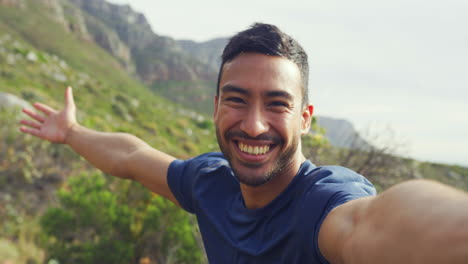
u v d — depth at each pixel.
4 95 17.08
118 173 1.85
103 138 1.98
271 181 1.08
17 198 8.76
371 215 0.61
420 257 0.47
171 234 5.80
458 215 0.45
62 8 106.56
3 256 5.79
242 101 1.00
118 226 6.16
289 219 1.01
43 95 31.05
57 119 2.11
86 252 5.76
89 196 6.52
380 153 2.86
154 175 1.70
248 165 1.01
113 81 79.88
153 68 120.75
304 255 0.93
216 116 1.15
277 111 0.99
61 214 6.14
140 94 79.00
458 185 7.93
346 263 0.68
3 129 10.66
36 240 6.99
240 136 1.00
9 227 7.16
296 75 1.03
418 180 0.57
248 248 1.10
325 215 0.86
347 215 0.75
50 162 10.75
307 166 1.11
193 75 125.25
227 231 1.24
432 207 0.49
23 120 2.09
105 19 135.50
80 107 32.62
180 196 1.59
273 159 1.01
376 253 0.55
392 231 0.53
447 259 0.44
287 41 1.02
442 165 11.30
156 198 6.27
